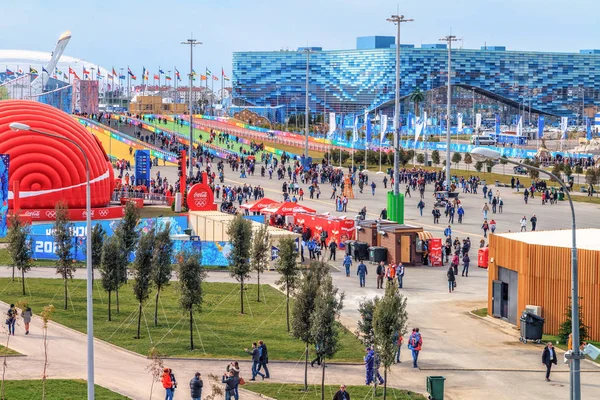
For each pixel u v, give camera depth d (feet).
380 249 337.72
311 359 209.56
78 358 207.10
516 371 202.49
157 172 589.32
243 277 257.14
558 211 496.23
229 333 230.89
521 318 226.99
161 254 232.73
